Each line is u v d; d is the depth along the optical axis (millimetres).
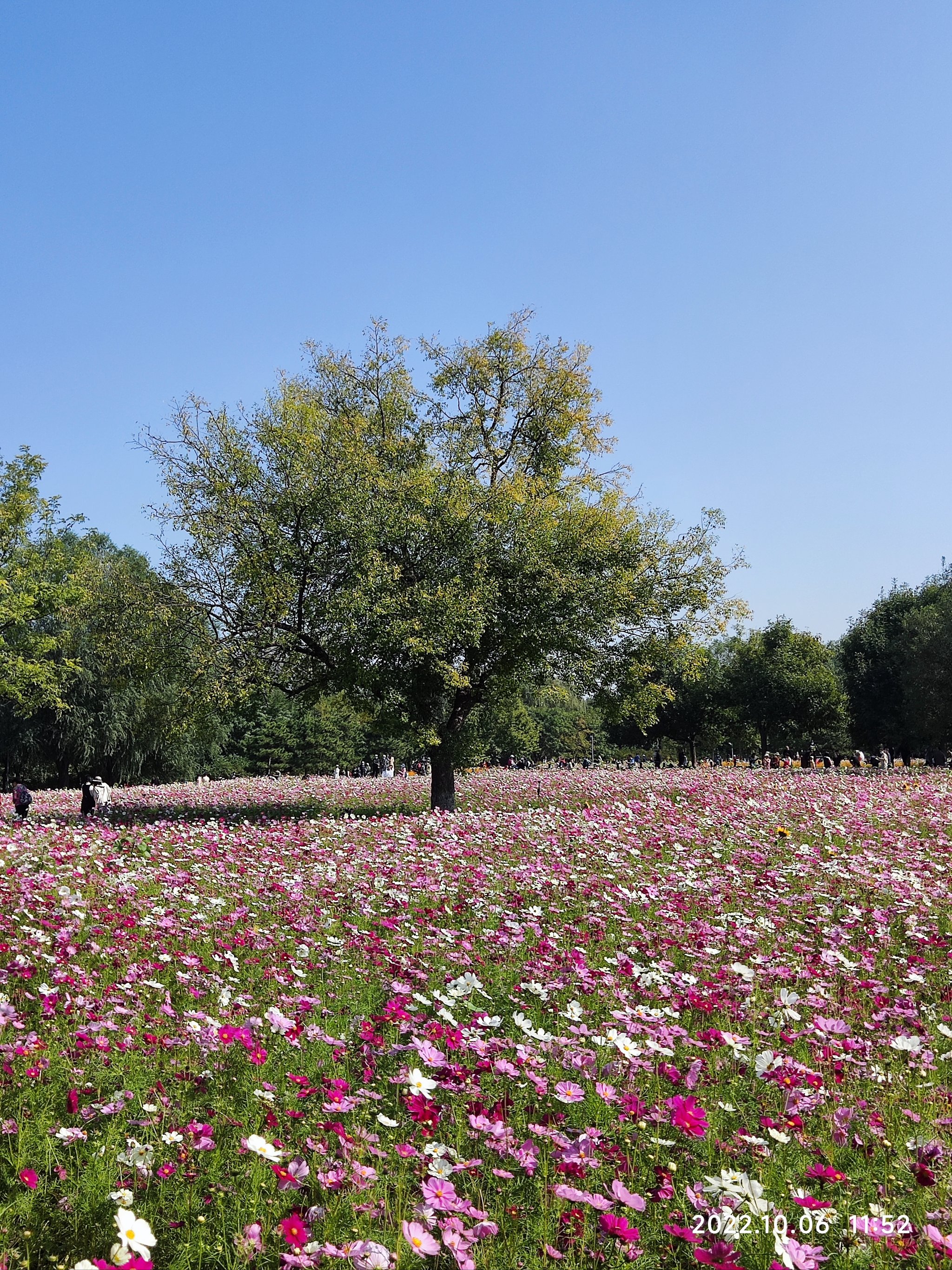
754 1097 5113
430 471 22312
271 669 21875
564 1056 5168
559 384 24344
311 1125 4578
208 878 11859
